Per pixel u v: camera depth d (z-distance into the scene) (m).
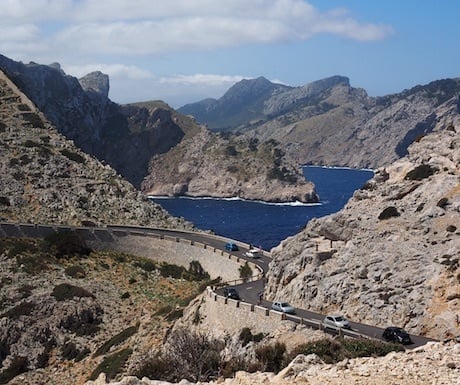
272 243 172.38
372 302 54.66
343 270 60.38
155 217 135.38
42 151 148.38
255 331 53.25
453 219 59.50
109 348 72.25
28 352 77.69
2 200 127.00
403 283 54.38
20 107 170.62
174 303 84.19
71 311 84.00
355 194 74.19
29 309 84.50
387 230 62.31
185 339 49.31
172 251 109.69
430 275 53.69
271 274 69.44
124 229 121.50
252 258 94.50
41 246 109.50
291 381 20.44
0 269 99.62
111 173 153.12
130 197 142.62
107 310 87.44
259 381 21.20
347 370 20.95
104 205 134.38
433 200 64.31
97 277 100.12
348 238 66.06
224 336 55.25
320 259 63.56
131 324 82.44
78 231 116.06
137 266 107.25
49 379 71.69
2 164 139.38
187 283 98.00
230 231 198.62
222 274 96.44
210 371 40.34
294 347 43.34
